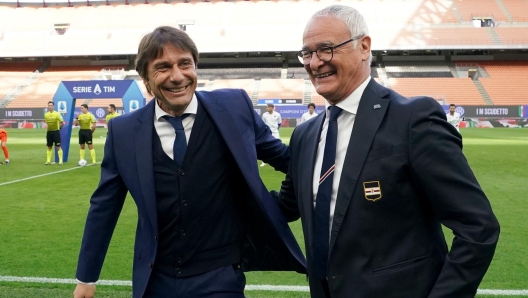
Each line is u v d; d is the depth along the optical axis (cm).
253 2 4384
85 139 1282
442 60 3984
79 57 4178
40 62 4222
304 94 3500
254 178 210
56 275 420
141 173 206
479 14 3962
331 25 176
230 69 4012
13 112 3081
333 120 183
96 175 1085
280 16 4191
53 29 4288
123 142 215
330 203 178
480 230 153
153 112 215
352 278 169
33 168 1214
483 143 1814
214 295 206
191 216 207
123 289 387
